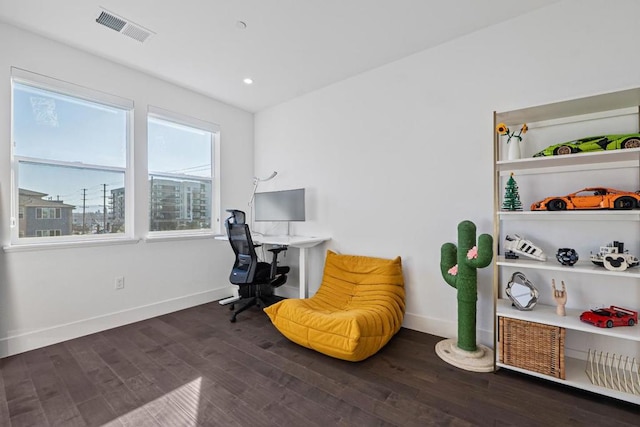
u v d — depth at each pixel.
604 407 1.61
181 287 3.35
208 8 2.08
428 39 2.48
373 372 1.98
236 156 3.96
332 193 3.29
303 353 2.26
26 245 2.30
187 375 1.96
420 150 2.66
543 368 1.78
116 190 2.92
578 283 1.99
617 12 1.87
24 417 1.56
